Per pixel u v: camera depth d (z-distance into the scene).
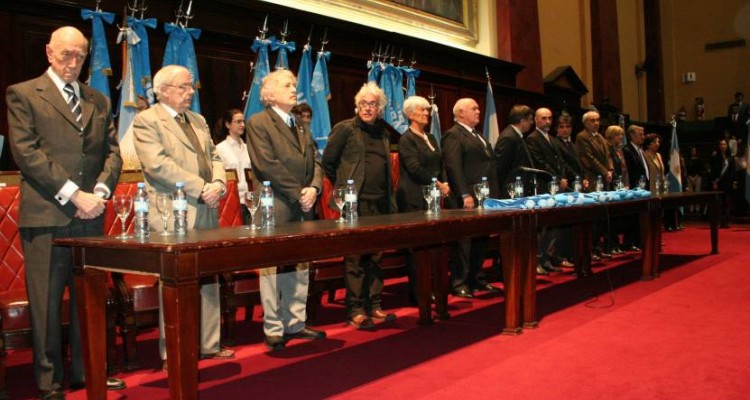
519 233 3.86
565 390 2.76
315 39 7.20
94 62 5.11
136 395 2.95
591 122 7.25
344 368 3.25
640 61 16.44
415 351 3.53
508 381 2.91
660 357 3.21
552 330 3.90
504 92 9.84
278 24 6.79
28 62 4.89
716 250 7.21
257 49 6.41
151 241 2.36
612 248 7.76
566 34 12.72
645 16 16.73
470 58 9.19
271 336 3.73
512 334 3.79
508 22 10.22
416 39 8.25
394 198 4.38
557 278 6.08
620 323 4.00
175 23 5.85
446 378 3.00
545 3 12.11
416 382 2.96
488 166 5.18
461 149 5.06
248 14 6.49
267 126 3.63
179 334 2.21
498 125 9.69
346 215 3.62
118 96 5.41
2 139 4.49
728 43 16.78
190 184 3.04
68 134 2.89
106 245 2.39
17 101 2.82
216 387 3.01
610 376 2.93
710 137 15.31
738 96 15.65
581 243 6.07
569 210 4.35
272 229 2.87
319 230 2.72
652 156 8.57
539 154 6.14
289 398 2.81
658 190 7.06
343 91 7.44
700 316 4.10
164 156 3.09
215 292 3.54
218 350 3.54
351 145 4.23
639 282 5.57
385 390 2.86
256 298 3.93
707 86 17.08
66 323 3.22
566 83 11.69
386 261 4.76
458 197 5.02
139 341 4.17
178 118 3.29
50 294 2.84
